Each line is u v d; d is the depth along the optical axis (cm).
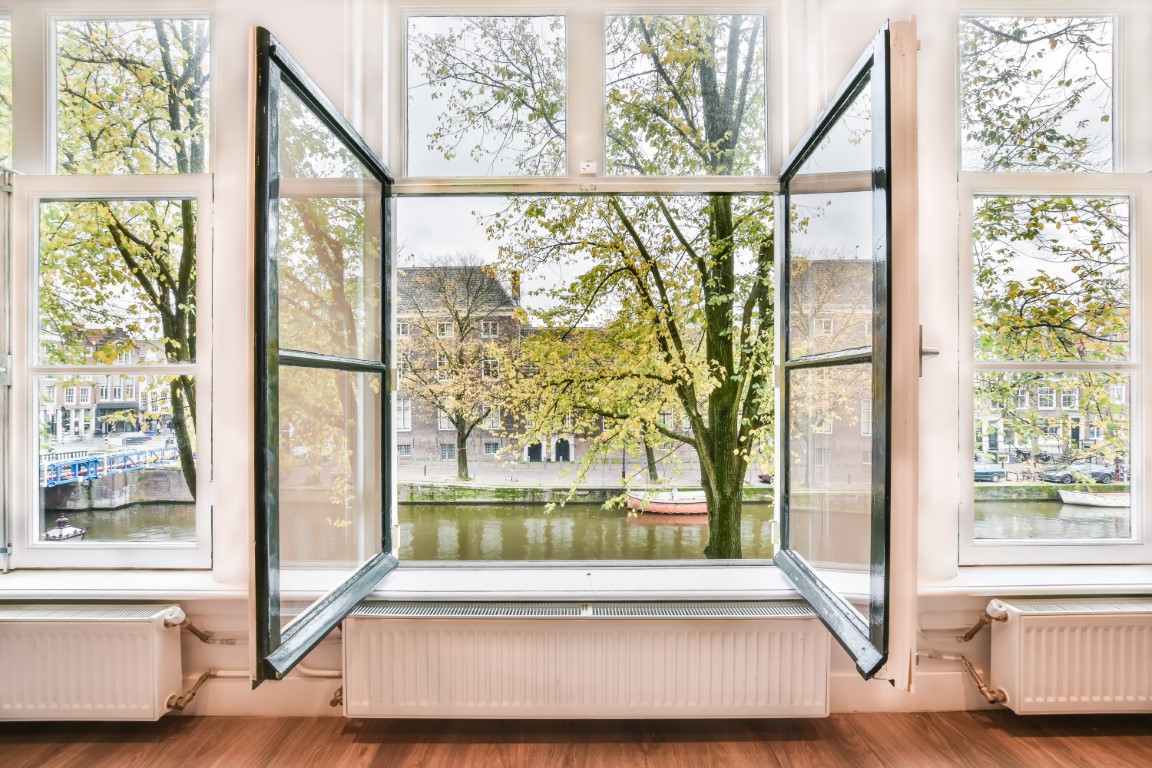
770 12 183
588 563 186
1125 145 180
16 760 146
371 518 179
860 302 122
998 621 158
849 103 128
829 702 160
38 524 179
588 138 180
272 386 109
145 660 150
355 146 153
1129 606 156
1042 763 145
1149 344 180
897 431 102
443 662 154
